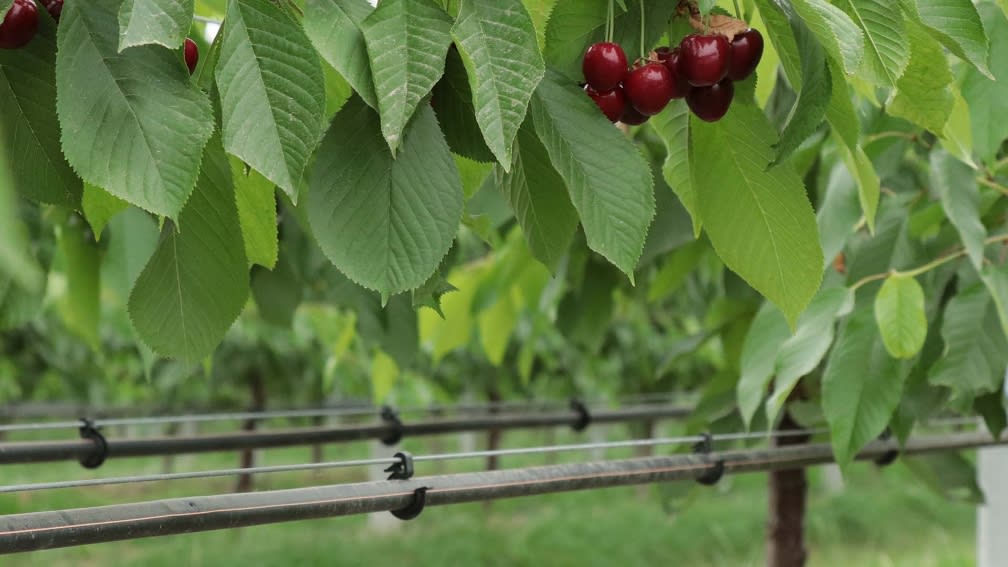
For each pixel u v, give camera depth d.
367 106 0.76
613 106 0.85
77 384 7.23
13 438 7.25
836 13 0.73
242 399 9.18
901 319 1.56
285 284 2.33
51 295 4.32
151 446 1.76
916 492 11.12
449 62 0.80
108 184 0.67
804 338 1.67
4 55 0.76
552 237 0.90
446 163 0.76
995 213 1.98
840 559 8.55
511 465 11.10
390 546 8.16
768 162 0.92
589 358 6.24
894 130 1.95
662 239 2.00
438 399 6.61
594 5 0.89
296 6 0.77
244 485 8.23
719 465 1.73
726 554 8.73
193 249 0.85
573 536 8.77
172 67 0.70
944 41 0.81
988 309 1.74
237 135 0.69
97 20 0.69
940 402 1.94
